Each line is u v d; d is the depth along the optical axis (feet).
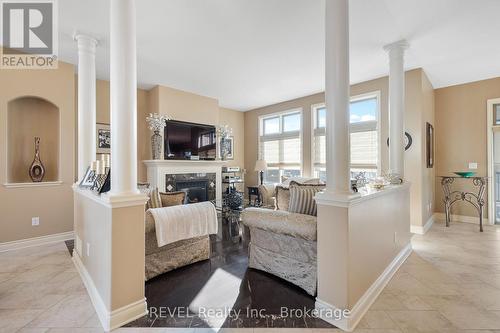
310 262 7.33
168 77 14.96
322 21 9.07
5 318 6.23
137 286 6.35
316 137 18.57
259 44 10.80
